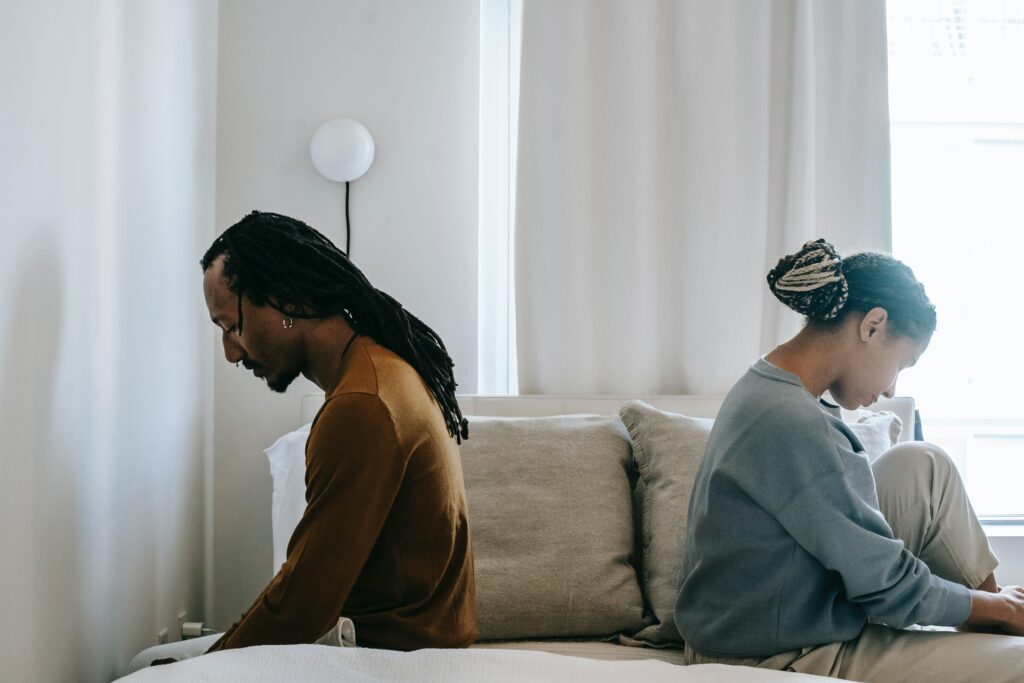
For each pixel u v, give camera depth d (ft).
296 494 7.53
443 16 9.27
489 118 9.32
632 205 9.04
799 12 9.03
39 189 5.19
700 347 9.11
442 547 4.78
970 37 10.07
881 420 7.86
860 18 9.22
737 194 9.14
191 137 8.23
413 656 4.30
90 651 5.96
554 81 8.98
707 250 9.10
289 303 4.99
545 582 6.61
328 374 5.13
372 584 4.76
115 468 6.38
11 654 4.91
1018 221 10.16
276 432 9.11
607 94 9.08
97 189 6.03
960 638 5.11
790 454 5.00
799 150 9.05
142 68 6.92
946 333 10.11
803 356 5.37
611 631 6.64
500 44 9.30
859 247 9.25
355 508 4.50
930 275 10.14
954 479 5.68
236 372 9.10
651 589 6.64
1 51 4.74
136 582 6.82
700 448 7.14
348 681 4.04
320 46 9.21
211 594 8.98
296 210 9.20
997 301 10.12
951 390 10.11
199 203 8.51
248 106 9.16
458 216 9.25
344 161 8.83
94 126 5.98
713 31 9.08
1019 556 9.54
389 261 9.24
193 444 8.34
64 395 5.54
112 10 6.29
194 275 8.34
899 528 5.66
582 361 9.02
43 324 5.25
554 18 8.99
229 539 9.11
